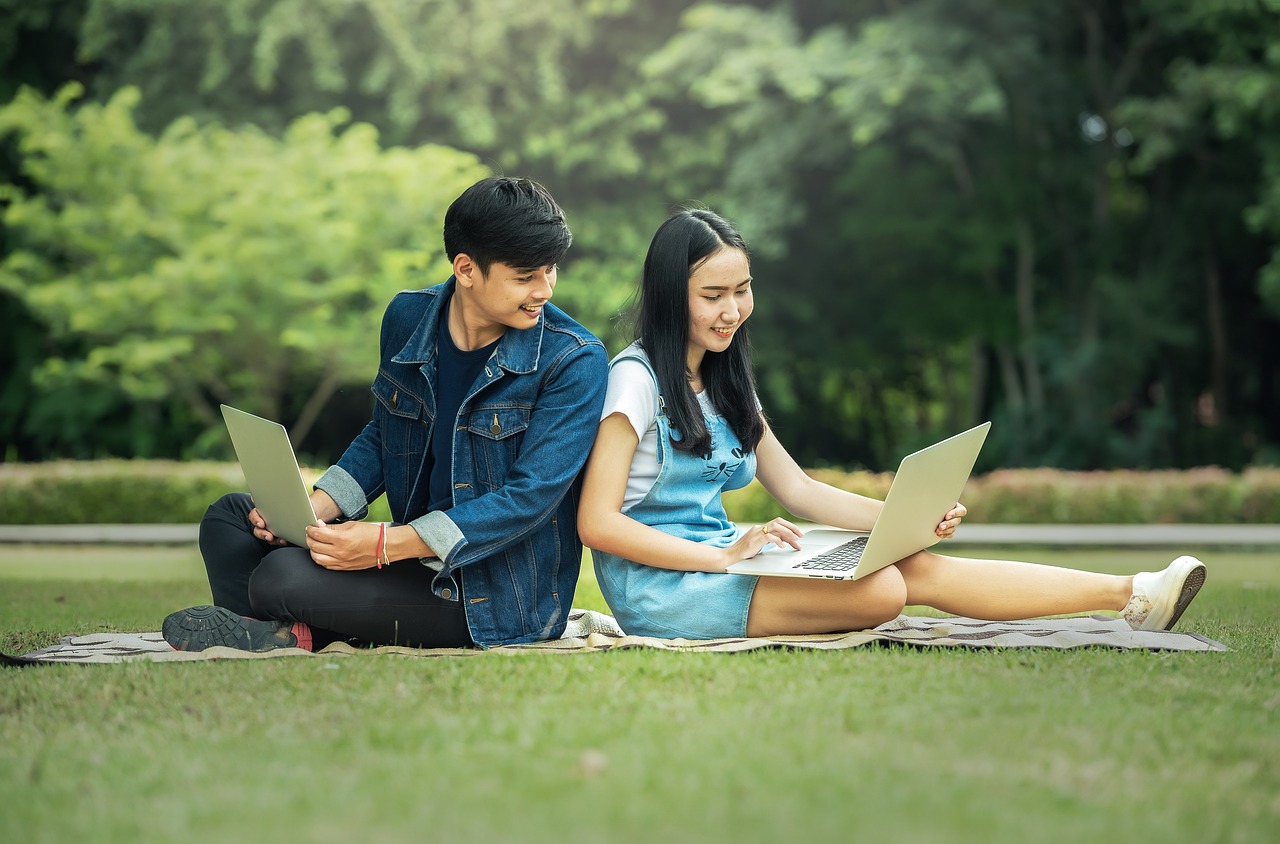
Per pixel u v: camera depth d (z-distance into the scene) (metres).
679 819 1.85
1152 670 2.99
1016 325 18.16
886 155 16.94
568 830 1.80
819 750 2.22
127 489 12.31
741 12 16.23
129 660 3.14
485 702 2.61
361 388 18.69
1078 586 3.53
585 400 3.38
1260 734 2.40
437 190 14.51
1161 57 17.83
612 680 2.81
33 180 16.61
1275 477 12.36
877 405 21.67
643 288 3.51
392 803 1.93
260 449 3.14
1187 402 19.44
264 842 1.77
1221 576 6.92
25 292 14.86
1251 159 17.25
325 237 14.02
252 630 3.26
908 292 18.84
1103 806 1.94
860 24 17.31
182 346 14.26
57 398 16.95
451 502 3.41
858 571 3.18
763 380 19.00
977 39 15.43
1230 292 19.11
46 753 2.26
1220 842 1.79
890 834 1.79
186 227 14.33
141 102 16.05
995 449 18.03
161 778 2.09
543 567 3.46
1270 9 14.95
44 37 17.53
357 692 2.71
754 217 16.42
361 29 15.95
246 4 15.38
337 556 3.21
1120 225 18.78
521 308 3.28
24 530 11.20
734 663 3.01
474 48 16.14
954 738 2.31
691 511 3.55
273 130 16.19
